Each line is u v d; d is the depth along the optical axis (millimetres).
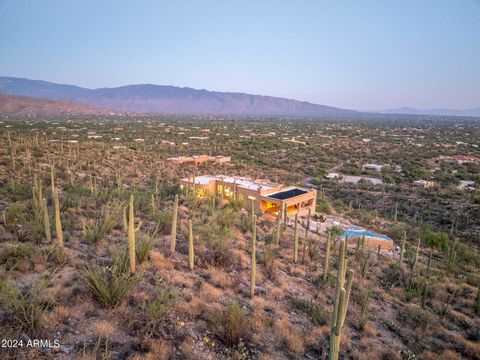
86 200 24062
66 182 33562
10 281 9578
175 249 16234
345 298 7777
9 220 15750
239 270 15969
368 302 15203
